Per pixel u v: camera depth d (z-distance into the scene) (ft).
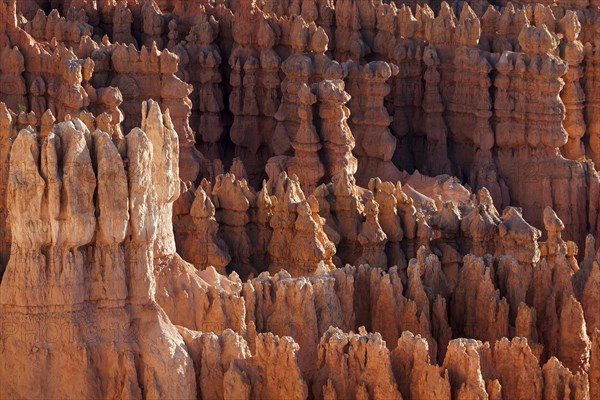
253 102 469.57
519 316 285.64
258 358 240.73
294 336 271.49
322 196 343.46
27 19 514.27
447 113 481.05
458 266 341.21
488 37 490.90
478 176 464.24
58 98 413.39
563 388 252.01
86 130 232.73
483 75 468.34
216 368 239.71
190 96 472.03
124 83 426.10
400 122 485.15
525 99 461.78
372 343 240.53
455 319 295.48
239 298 266.98
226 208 335.88
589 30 507.30
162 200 261.24
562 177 456.04
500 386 244.22
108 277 233.76
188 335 242.78
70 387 232.32
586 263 309.83
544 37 458.09
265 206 335.26
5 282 233.14
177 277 266.36
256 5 485.56
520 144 464.24
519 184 463.01
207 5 492.13
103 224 231.71
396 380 243.19
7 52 419.13
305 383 238.89
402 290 290.35
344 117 424.05
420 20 485.97
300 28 460.55
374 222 340.39
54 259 231.50
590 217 456.86
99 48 428.97
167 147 259.80
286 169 428.97
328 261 329.93
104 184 231.09
